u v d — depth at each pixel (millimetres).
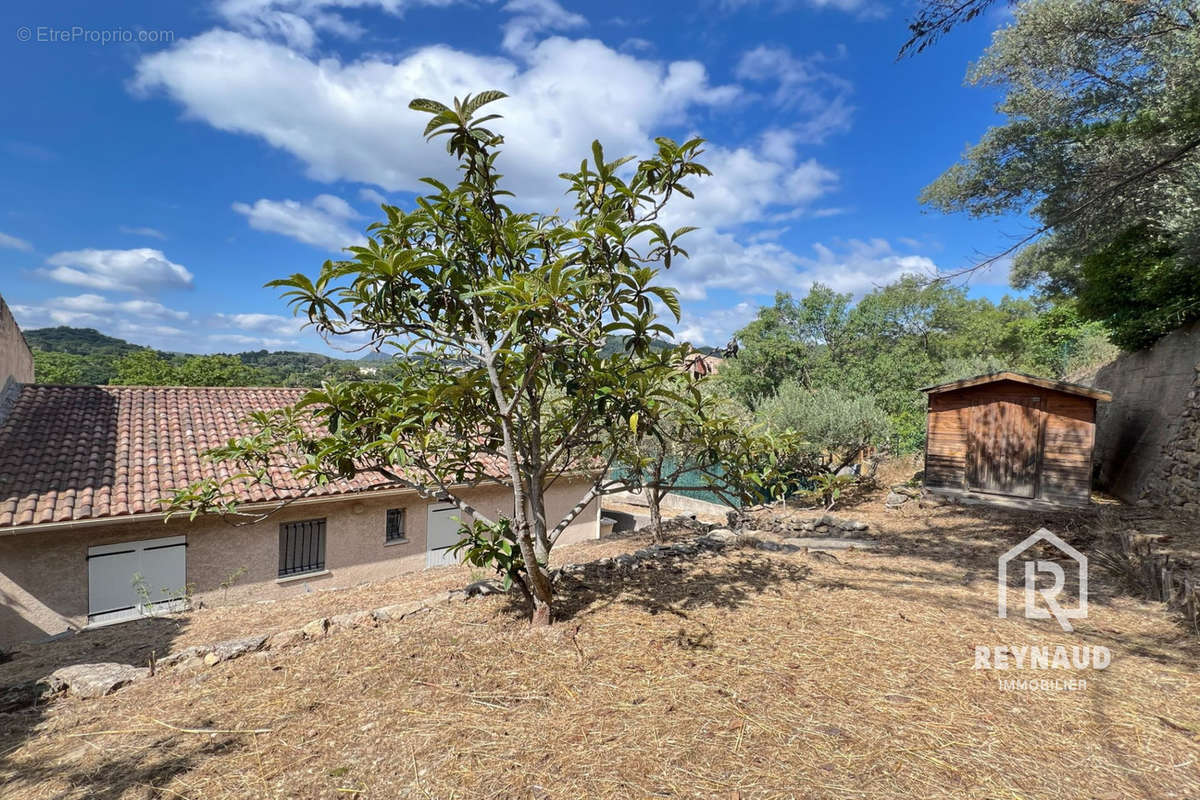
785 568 5773
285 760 2551
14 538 6988
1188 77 6840
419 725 2811
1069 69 8852
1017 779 2387
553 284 2865
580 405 4016
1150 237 8977
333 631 4051
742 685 3189
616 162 3395
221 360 31484
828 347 24750
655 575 5402
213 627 7008
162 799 2299
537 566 3842
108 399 10062
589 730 2746
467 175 3559
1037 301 23922
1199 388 7910
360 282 3320
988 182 11164
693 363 4301
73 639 6793
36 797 2332
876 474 13609
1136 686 3246
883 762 2496
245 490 8477
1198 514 7227
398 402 3502
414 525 10781
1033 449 9859
